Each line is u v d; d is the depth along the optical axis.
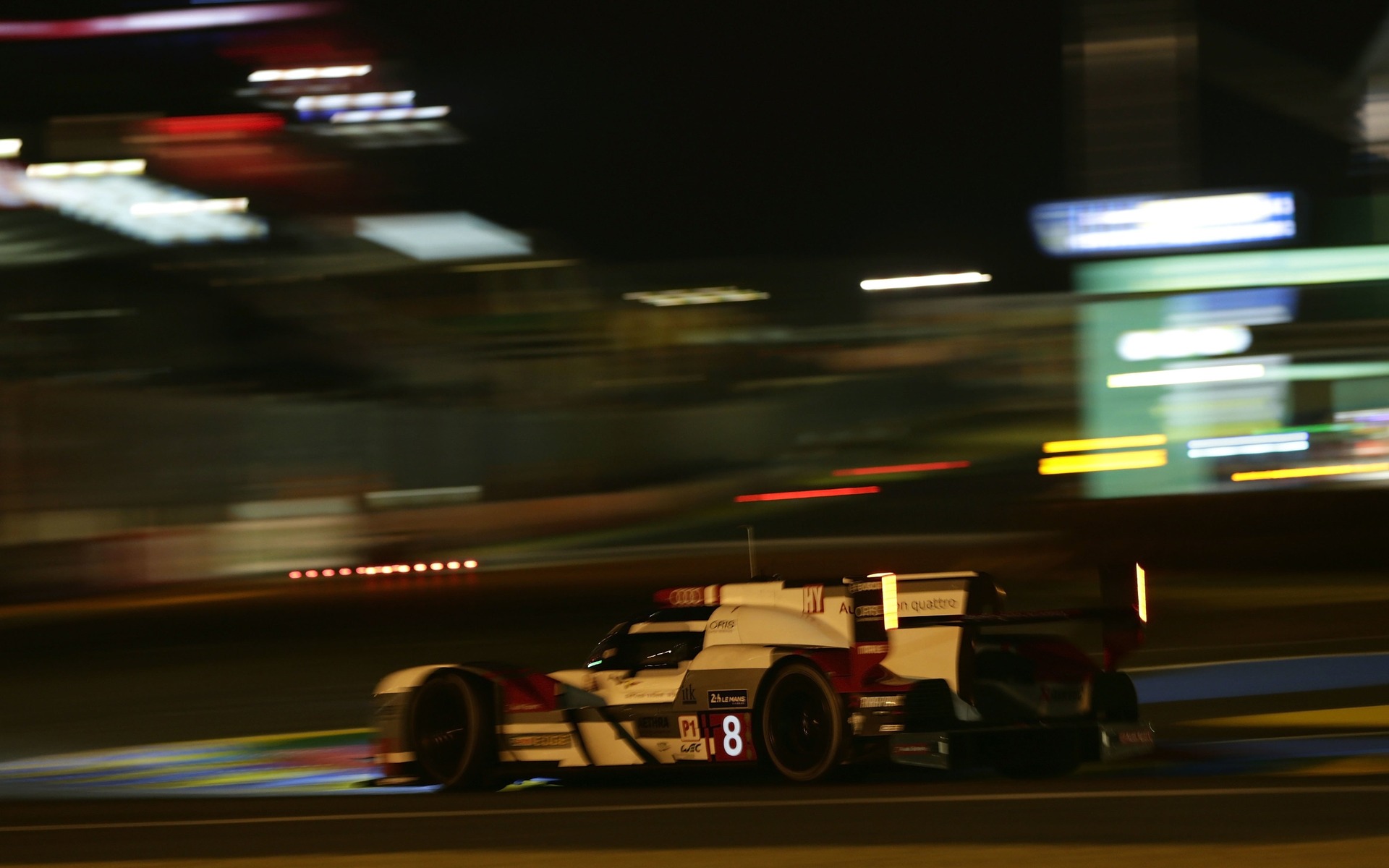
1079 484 145.12
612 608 90.88
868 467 165.50
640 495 181.62
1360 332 136.75
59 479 188.12
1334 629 63.91
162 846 22.42
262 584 141.00
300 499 193.38
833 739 26.16
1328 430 136.12
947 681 26.38
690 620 29.38
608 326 196.62
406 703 30.73
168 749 41.38
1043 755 27.28
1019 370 157.25
